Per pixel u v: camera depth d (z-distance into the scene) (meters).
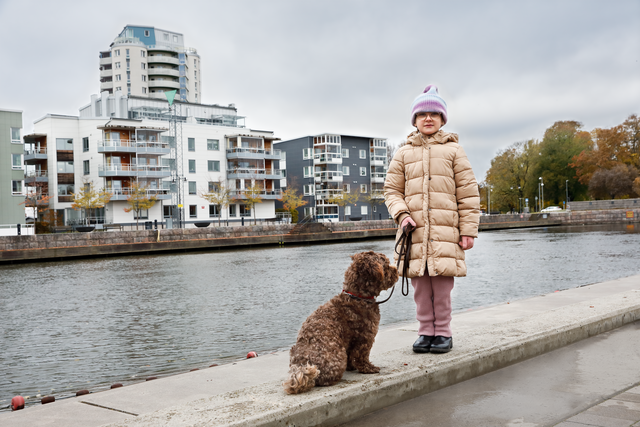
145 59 101.56
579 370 4.00
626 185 69.62
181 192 56.44
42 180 53.84
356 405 3.10
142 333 9.38
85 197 48.09
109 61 101.75
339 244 42.78
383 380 3.27
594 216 65.19
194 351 7.75
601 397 3.38
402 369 3.45
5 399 5.68
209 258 30.23
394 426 2.98
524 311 7.06
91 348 8.36
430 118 3.97
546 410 3.17
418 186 3.89
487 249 28.97
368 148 75.19
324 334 3.08
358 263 3.22
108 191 50.72
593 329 5.13
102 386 6.09
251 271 21.02
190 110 67.12
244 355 7.36
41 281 19.92
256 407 2.78
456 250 3.82
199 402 2.94
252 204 59.50
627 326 5.54
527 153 85.12
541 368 4.07
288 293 14.16
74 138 53.94
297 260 26.61
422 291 4.00
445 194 3.84
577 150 79.81
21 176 42.88
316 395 2.94
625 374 3.87
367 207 74.50
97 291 16.12
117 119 53.22
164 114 64.62
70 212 53.81
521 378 3.83
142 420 2.66
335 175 70.06
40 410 3.58
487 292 12.99
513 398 3.41
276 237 41.59
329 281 16.89
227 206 58.97
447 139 3.94
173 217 55.91
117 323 10.55
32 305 13.68
